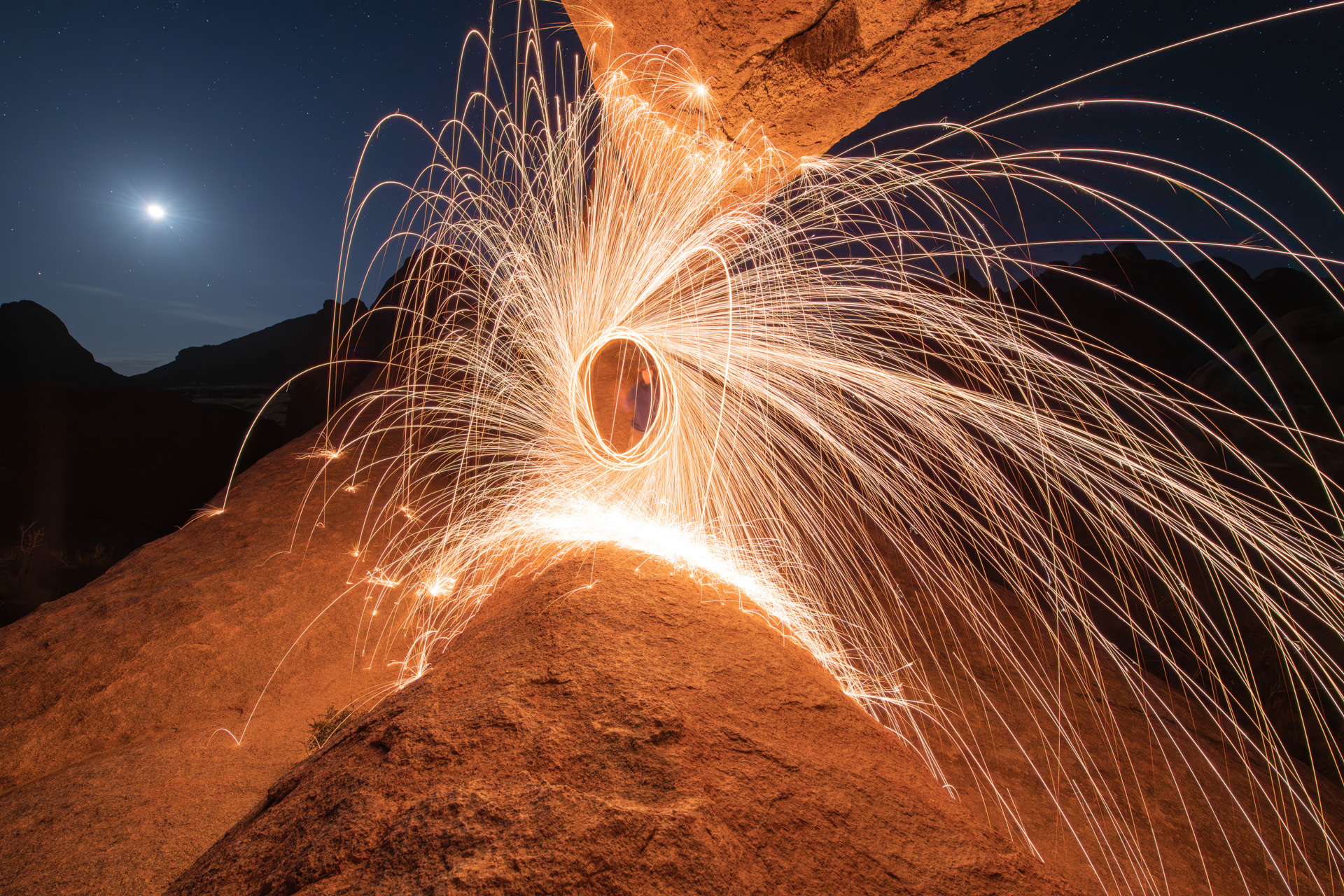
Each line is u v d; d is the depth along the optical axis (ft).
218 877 4.13
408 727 5.05
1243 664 17.75
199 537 17.30
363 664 13.01
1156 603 19.10
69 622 13.35
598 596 7.23
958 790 10.64
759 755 5.20
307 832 4.28
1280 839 11.50
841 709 6.19
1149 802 11.53
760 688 6.16
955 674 14.28
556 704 5.39
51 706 11.14
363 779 4.60
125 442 39.68
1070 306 35.68
